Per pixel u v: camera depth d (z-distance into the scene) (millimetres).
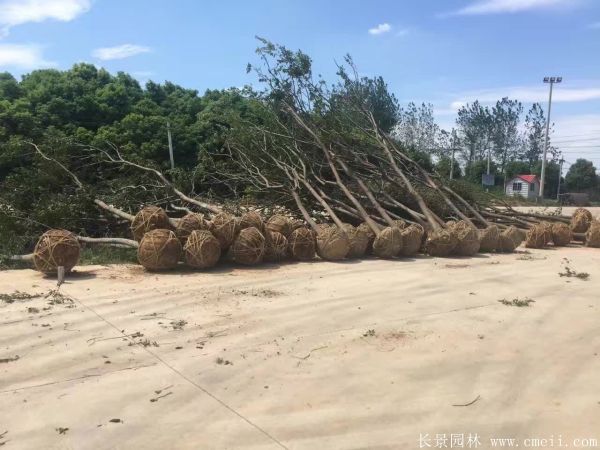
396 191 14094
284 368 5031
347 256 11320
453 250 11812
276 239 10617
